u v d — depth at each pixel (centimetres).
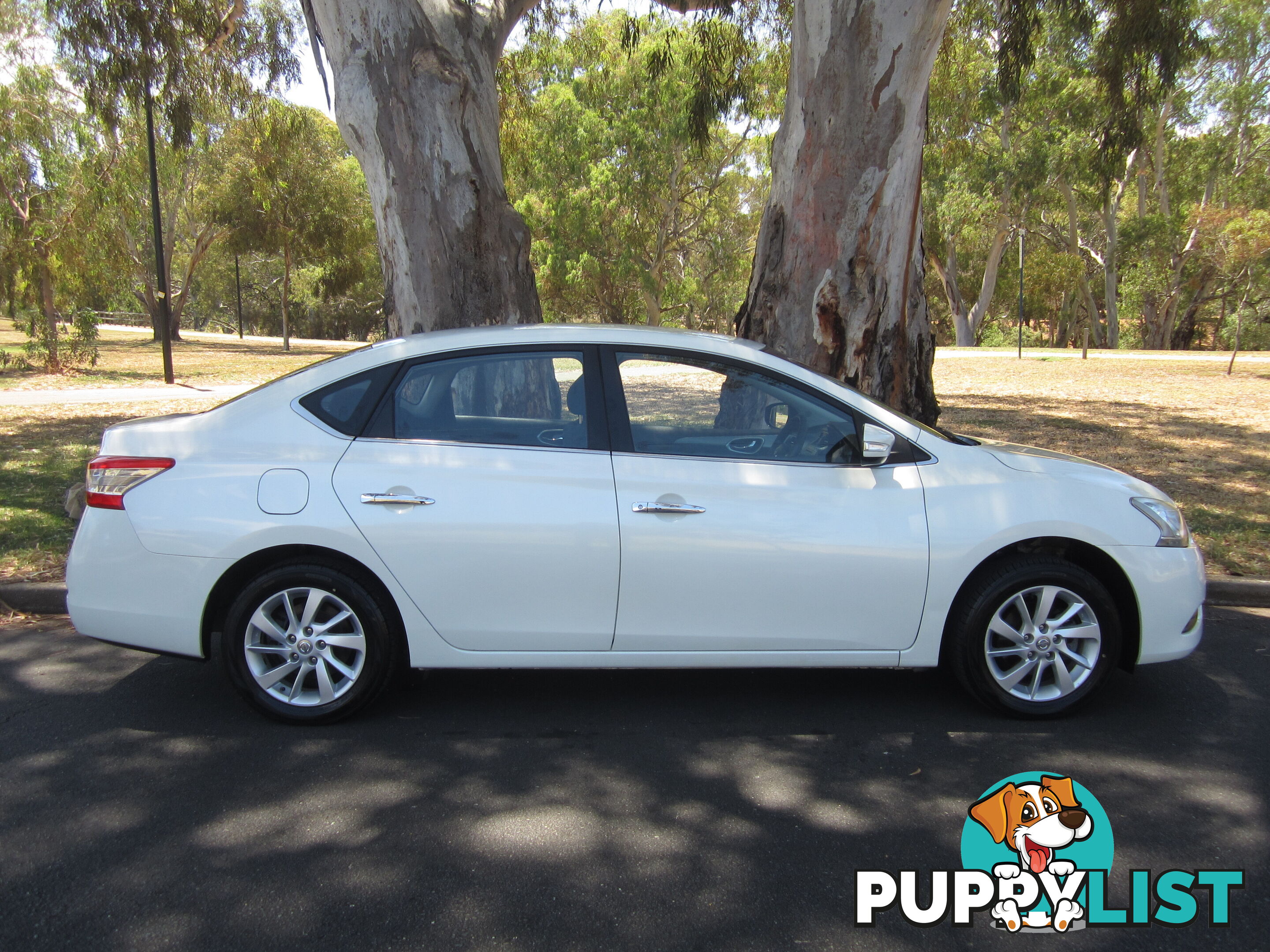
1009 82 1110
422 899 288
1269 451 1120
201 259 5050
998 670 425
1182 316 4650
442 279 759
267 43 1530
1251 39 3931
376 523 396
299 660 408
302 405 414
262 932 272
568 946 267
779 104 2556
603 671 484
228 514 396
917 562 405
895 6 701
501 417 413
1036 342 6525
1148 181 5009
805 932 275
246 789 357
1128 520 417
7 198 2238
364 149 764
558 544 398
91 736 403
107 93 1312
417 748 394
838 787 362
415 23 745
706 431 415
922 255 834
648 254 4200
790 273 775
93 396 1698
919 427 428
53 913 280
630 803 349
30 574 598
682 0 1183
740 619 406
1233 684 471
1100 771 376
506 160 1745
